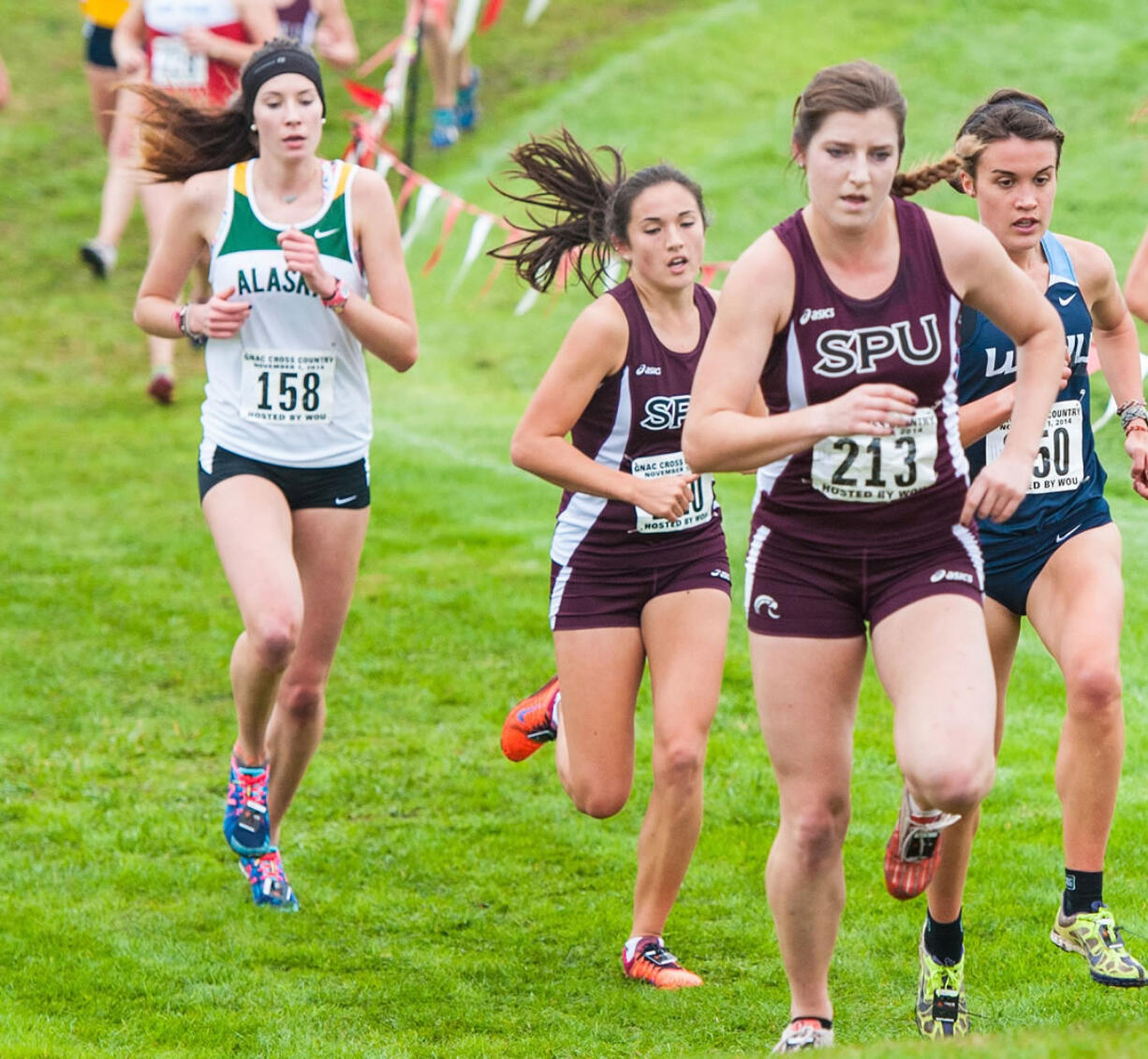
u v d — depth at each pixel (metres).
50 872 18.72
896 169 11.51
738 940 17.12
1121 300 16.22
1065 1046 10.70
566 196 18.25
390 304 17.23
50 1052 14.23
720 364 11.77
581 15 59.44
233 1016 15.40
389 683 24.36
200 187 17.27
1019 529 14.99
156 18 33.78
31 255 45.44
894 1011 15.41
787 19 56.81
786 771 12.66
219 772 21.69
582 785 16.48
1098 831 14.65
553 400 15.91
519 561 29.12
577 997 15.93
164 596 27.55
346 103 52.88
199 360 40.38
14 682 24.28
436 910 17.88
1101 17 53.25
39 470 33.56
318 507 17.45
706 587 16.23
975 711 11.49
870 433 11.16
